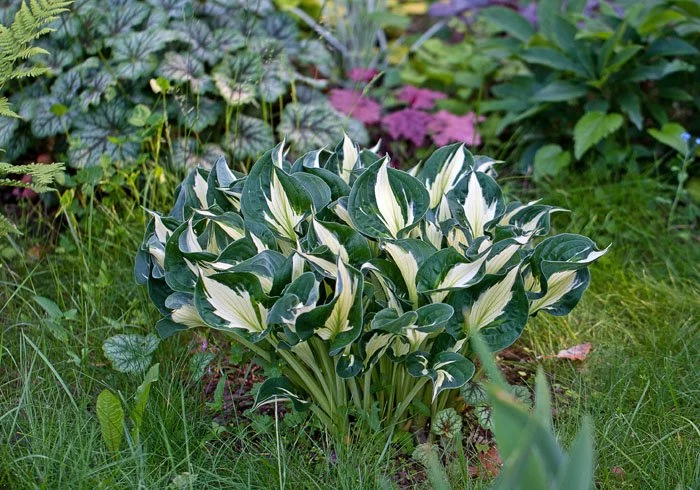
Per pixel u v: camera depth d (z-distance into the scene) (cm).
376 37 489
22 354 254
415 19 537
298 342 196
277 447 203
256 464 213
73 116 329
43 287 296
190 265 208
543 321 284
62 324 271
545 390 140
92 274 292
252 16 378
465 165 231
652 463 212
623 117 383
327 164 239
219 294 195
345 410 218
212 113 340
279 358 224
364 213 207
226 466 214
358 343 209
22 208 332
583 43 375
